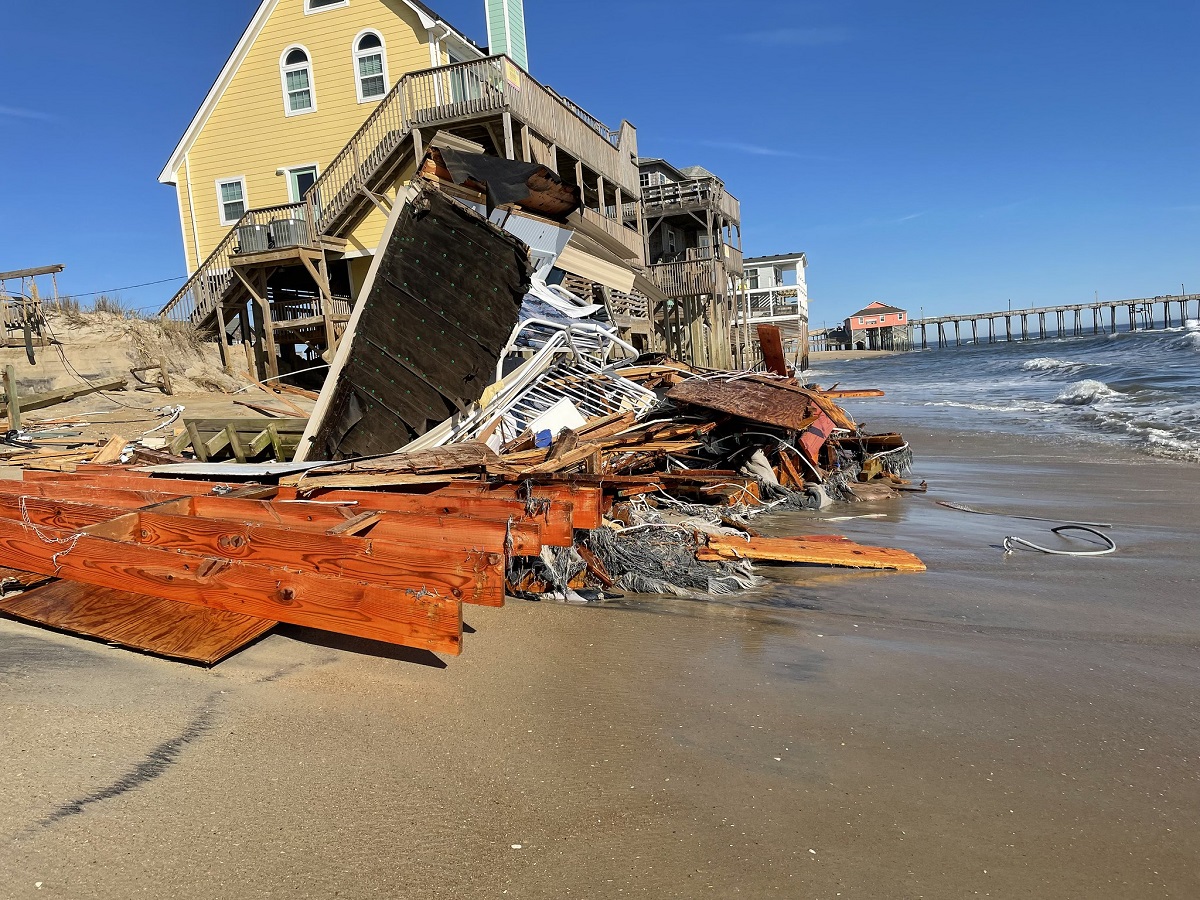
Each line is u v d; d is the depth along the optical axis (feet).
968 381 127.95
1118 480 37.99
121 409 45.93
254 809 9.29
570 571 18.76
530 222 35.29
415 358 30.01
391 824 9.12
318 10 70.54
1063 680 14.05
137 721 11.05
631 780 10.23
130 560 14.20
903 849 8.99
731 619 17.20
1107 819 9.70
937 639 16.21
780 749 11.21
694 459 32.94
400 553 13.03
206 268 66.69
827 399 39.06
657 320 111.14
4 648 13.14
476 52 77.46
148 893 7.86
